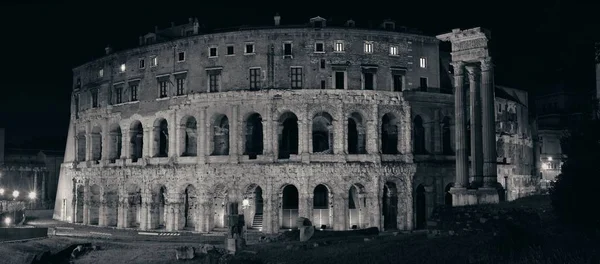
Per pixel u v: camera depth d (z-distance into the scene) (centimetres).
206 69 9212
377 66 9038
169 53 9675
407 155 9062
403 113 9106
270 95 8819
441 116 9462
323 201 9331
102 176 10562
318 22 9094
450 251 4431
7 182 13675
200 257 6306
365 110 8925
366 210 8894
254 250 5947
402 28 9575
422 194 9494
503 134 10719
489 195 7231
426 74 9356
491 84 7531
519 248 3941
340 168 8706
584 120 4591
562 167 4503
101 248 7681
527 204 6397
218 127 9394
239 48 9088
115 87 10544
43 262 7094
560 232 4278
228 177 8938
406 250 4803
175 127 9494
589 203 4228
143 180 9781
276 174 8731
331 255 5116
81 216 11275
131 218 10125
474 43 7656
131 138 10256
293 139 9612
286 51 8962
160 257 6844
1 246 7912
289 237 7075
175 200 9375
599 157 4288
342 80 8950
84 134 11494
